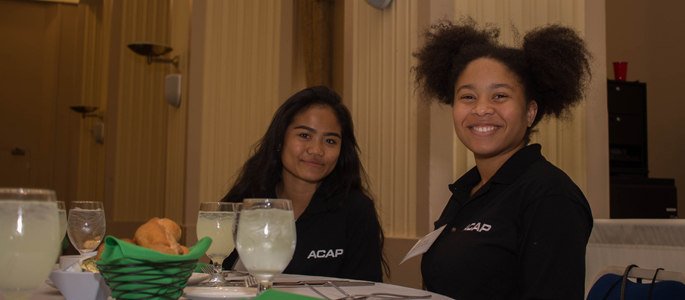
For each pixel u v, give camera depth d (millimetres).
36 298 806
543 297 873
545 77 1201
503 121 1157
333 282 982
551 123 2156
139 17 5195
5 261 553
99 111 7203
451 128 2160
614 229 1469
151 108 4988
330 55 5016
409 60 2318
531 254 926
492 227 1028
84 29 7707
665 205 2602
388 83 2447
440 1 2156
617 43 4926
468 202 1158
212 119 3703
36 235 568
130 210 4957
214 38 3768
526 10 2193
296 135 1565
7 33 7641
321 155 1541
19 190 573
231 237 1002
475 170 1329
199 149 3658
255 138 3695
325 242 1541
